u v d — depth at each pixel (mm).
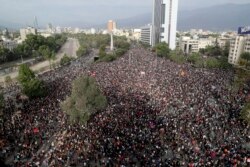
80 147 44438
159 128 51562
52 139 48438
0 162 40469
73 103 55625
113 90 78188
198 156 41781
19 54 183125
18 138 48250
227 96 75875
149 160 40594
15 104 69000
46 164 40125
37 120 55719
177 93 75188
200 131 50312
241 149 44125
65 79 95688
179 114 59125
